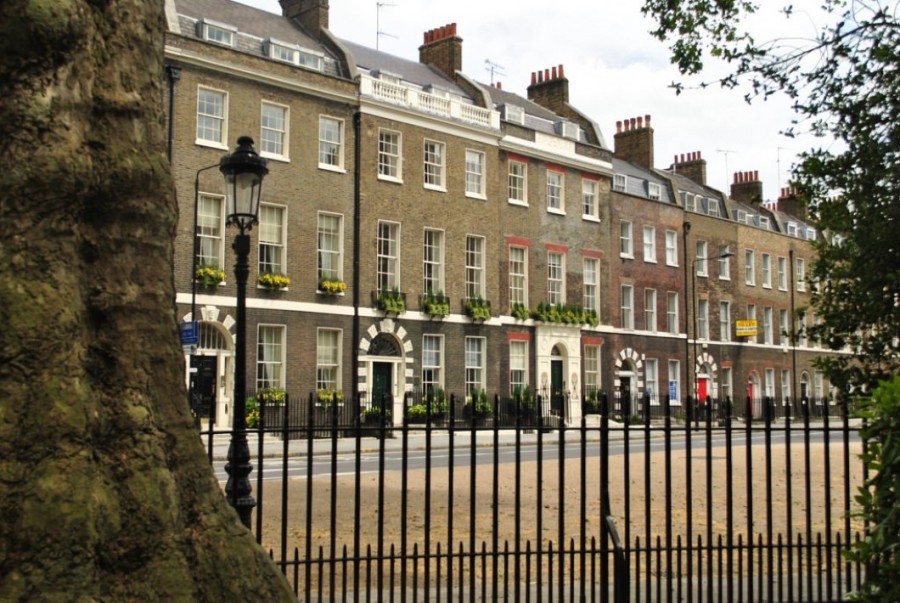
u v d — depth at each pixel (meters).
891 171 8.06
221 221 26.77
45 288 3.20
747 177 55.81
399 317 31.44
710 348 47.22
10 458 3.03
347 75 31.12
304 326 28.73
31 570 2.98
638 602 6.30
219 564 3.57
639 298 43.03
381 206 31.22
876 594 4.28
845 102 8.31
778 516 12.22
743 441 27.08
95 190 3.45
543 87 44.66
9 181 3.17
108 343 3.47
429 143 33.53
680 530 11.09
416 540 9.91
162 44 3.90
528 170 37.53
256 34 29.72
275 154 28.34
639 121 48.50
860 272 8.13
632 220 43.09
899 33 8.01
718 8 8.70
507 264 36.25
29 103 3.21
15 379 3.09
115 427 3.40
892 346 8.08
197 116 26.39
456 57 37.91
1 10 3.19
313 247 29.20
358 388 29.83
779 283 53.66
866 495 4.30
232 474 6.78
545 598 7.57
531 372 36.69
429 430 6.36
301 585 7.80
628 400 6.73
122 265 3.55
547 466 17.36
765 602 7.25
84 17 3.39
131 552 3.29
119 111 3.56
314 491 13.38
